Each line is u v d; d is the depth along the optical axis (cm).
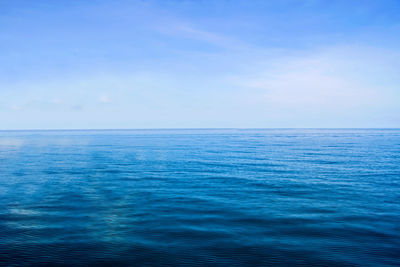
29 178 3047
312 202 1991
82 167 3950
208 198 2127
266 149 7181
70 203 2002
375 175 3170
